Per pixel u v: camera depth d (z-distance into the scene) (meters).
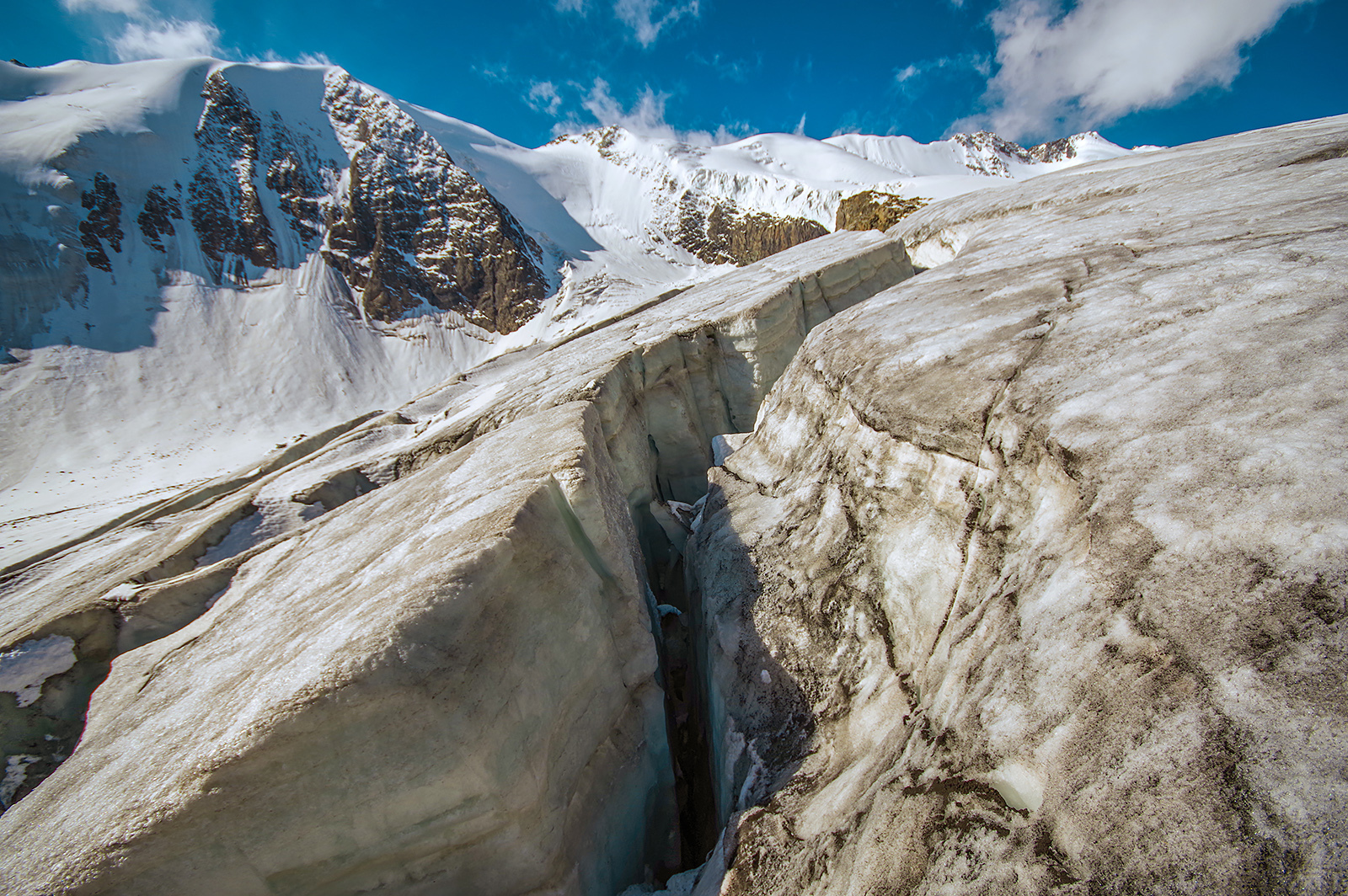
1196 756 1.62
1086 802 1.77
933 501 3.88
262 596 4.36
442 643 2.82
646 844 4.38
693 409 11.95
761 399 12.23
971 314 5.18
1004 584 2.85
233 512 8.55
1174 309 3.50
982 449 3.57
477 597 3.03
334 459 11.43
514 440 5.47
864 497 4.65
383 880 2.93
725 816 4.13
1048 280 5.21
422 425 12.47
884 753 3.07
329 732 2.54
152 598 5.46
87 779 2.86
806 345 7.75
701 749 5.62
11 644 5.05
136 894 2.40
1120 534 2.30
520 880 3.16
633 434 9.37
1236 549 1.96
